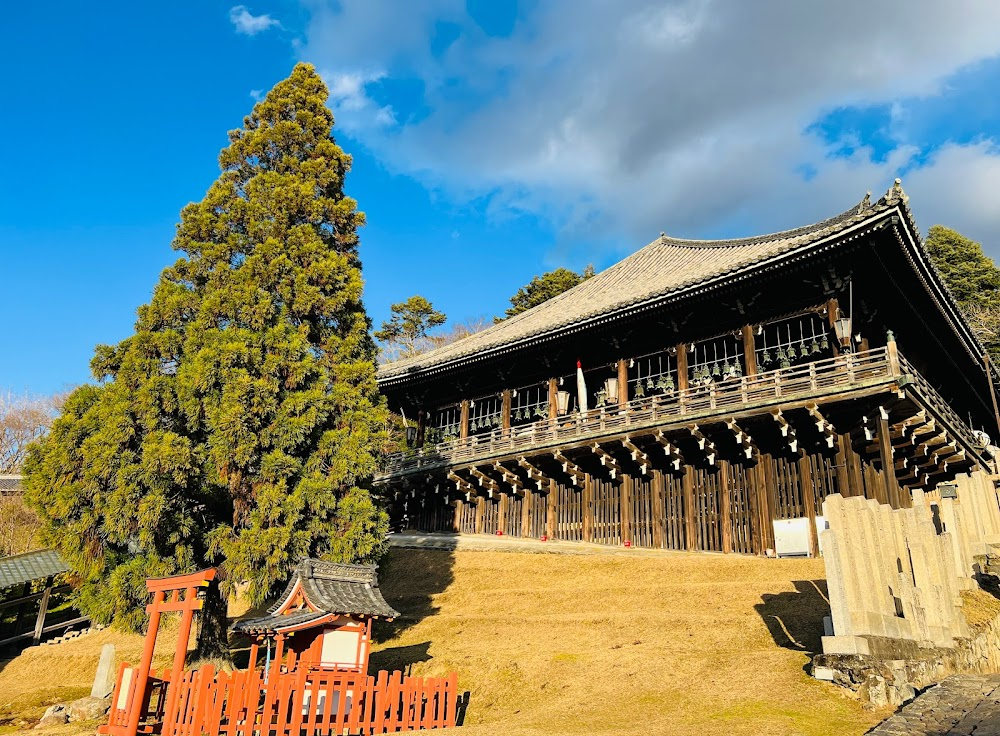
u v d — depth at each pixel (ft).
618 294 120.98
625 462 97.81
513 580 82.12
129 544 59.82
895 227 74.74
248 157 79.46
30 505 58.95
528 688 46.52
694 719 34.81
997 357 178.09
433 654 57.11
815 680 37.22
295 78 83.35
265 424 61.16
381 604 45.32
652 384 99.50
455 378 124.36
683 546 89.76
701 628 52.75
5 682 83.92
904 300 90.89
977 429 144.87
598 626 57.57
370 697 39.09
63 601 107.76
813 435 82.99
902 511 45.42
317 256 72.13
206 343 62.49
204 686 36.06
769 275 84.69
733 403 83.87
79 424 59.26
